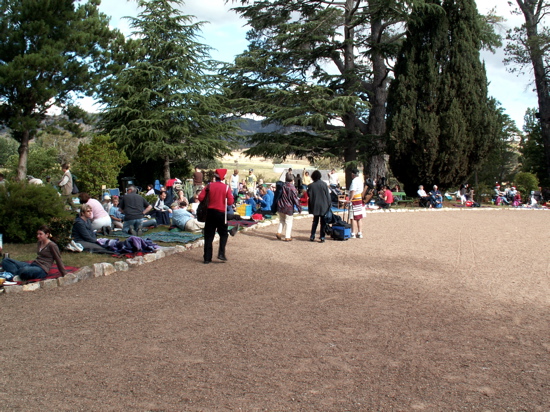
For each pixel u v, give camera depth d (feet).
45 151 97.50
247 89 110.22
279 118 101.19
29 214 34.35
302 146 104.58
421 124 84.58
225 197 30.81
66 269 26.71
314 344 16.71
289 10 103.55
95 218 38.37
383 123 110.11
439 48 87.15
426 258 33.35
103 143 66.08
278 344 16.70
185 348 16.29
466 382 13.85
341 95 101.65
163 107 98.94
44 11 52.03
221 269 28.99
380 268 29.78
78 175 66.23
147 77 99.30
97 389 13.24
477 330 18.35
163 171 98.37
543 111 112.27
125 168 95.91
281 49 109.29
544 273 28.73
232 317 19.70
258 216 52.85
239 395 12.93
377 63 108.27
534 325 19.04
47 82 51.93
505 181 163.94
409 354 15.89
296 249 36.45
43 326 18.52
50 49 50.78
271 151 103.86
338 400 12.69
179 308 20.93
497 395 13.07
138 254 31.45
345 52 107.34
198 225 42.98
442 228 51.60
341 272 28.50
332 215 41.24
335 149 104.88
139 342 16.84
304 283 25.68
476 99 85.92
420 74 87.25
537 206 92.43
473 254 35.17
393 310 20.80
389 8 89.97
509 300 22.65
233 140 111.75
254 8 102.94
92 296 22.80
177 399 12.68
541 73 110.52
